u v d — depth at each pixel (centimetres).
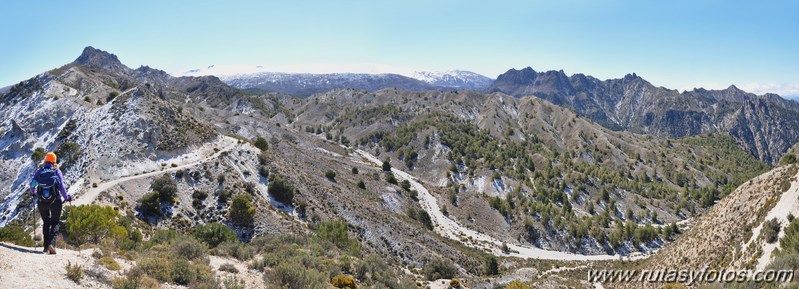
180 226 5644
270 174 7856
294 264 2058
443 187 17800
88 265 1427
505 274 7344
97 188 5819
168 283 1563
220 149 8275
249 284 1828
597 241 13412
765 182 4803
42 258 1345
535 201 16588
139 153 7162
